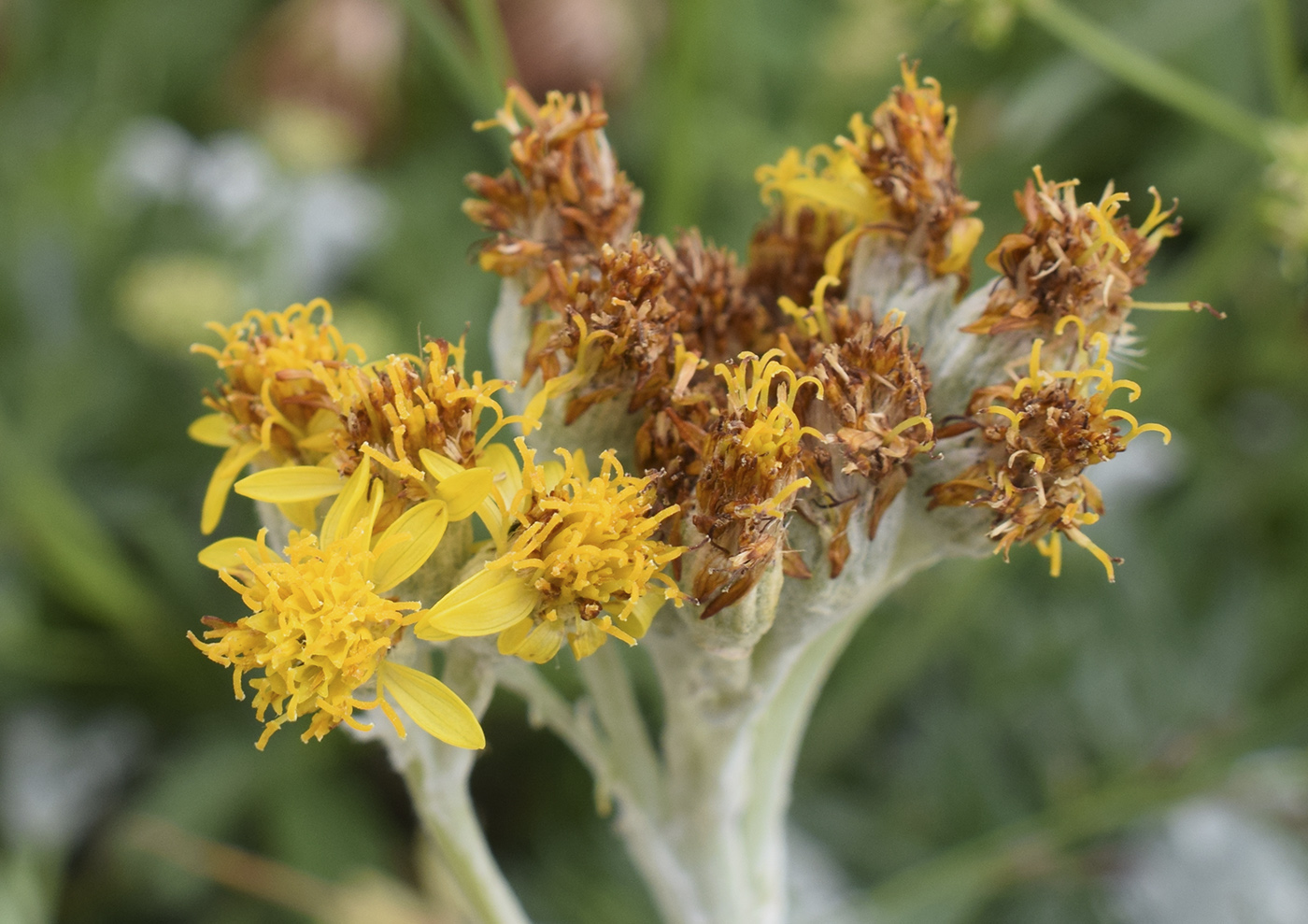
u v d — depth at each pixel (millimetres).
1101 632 178
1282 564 183
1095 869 168
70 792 175
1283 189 137
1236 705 172
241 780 170
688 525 97
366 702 96
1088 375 98
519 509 96
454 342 188
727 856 112
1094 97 190
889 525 101
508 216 106
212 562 97
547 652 96
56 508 167
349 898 155
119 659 181
